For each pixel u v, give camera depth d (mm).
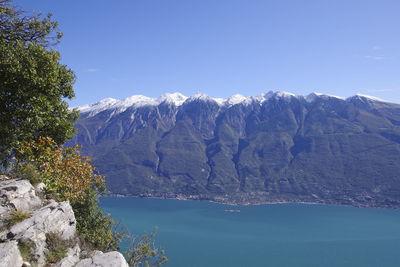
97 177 40906
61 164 25688
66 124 31094
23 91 24984
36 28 26812
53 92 28188
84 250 18812
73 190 26875
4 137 25531
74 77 30906
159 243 165500
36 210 18547
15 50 24875
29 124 26422
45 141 25672
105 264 15398
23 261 14367
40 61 25797
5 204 17969
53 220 17609
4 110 25078
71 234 18344
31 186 20562
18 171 22797
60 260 15922
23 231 15906
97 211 41844
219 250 157000
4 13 25016
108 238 34750
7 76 24125
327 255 151875
